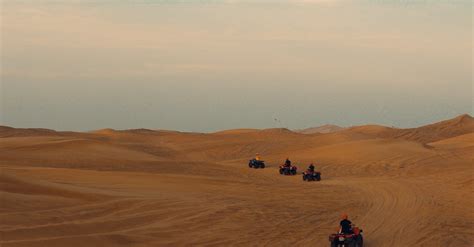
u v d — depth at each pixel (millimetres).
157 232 22031
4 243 17719
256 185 41344
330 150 72250
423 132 128250
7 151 62438
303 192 38094
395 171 55375
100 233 20734
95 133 123750
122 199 27453
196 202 29438
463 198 34938
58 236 19453
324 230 24234
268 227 24516
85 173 41656
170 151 88750
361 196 36312
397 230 24562
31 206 23281
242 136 111812
